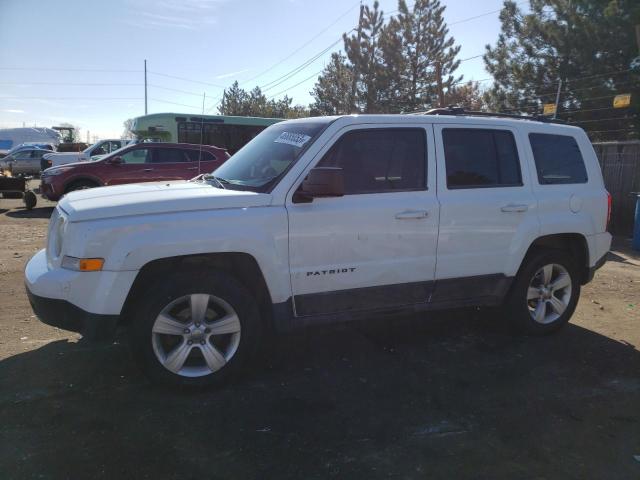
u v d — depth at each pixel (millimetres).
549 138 5180
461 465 3068
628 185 13109
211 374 3854
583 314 6082
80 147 34125
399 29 28734
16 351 4516
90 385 3914
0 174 15555
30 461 2975
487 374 4309
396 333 5227
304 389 3965
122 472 2904
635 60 16562
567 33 17906
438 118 4586
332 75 35469
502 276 4805
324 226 4023
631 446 3312
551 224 4973
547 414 3684
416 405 3760
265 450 3156
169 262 3830
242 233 3766
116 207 3615
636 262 9391
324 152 4117
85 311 3557
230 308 3859
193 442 3215
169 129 21781
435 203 4406
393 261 4293
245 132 22719
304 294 4055
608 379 4273
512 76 20688
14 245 9391
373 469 3004
